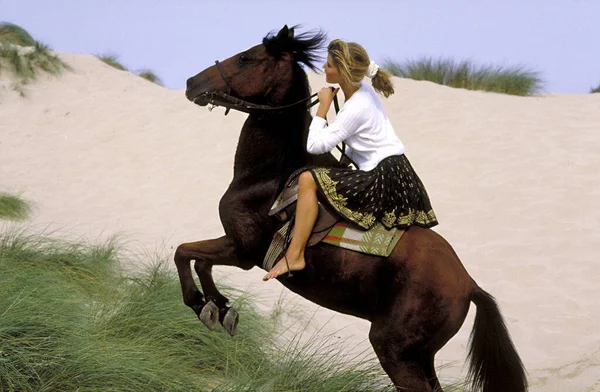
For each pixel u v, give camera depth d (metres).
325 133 12.43
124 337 15.59
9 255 19.64
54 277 17.78
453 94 45.31
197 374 14.85
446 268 12.19
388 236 12.27
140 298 17.25
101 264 20.81
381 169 12.39
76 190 36.09
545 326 20.39
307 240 12.48
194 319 16.44
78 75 55.38
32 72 53.41
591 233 27.59
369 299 12.37
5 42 55.91
